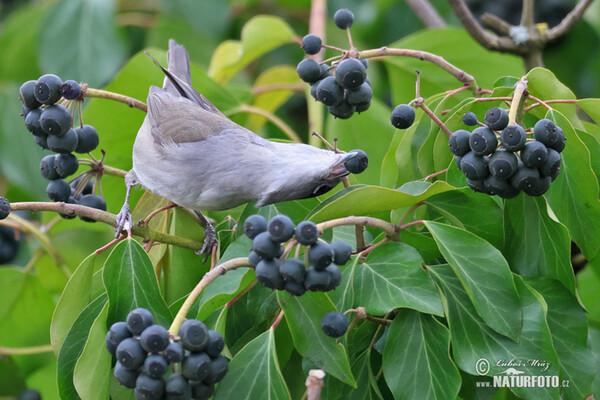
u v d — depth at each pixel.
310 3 12.44
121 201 8.42
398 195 5.87
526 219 6.48
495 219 6.48
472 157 5.96
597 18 11.17
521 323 5.76
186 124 7.32
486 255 5.93
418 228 6.82
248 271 5.79
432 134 6.91
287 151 6.85
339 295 5.90
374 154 9.01
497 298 5.82
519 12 11.57
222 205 7.19
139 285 6.03
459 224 6.53
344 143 9.02
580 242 6.46
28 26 11.36
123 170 8.35
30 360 9.41
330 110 6.74
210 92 8.56
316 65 6.63
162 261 7.10
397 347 5.79
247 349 5.55
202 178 7.05
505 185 5.95
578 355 6.18
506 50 8.80
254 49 9.79
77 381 5.56
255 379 5.46
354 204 5.93
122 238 6.38
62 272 9.23
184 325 5.10
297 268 5.20
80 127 6.96
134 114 8.09
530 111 6.86
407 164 7.09
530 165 5.83
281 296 5.66
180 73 8.28
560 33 8.77
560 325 6.25
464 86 6.96
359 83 6.43
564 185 6.42
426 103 7.08
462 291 6.07
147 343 5.02
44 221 8.88
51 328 6.15
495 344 5.82
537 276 6.42
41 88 6.52
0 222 8.55
